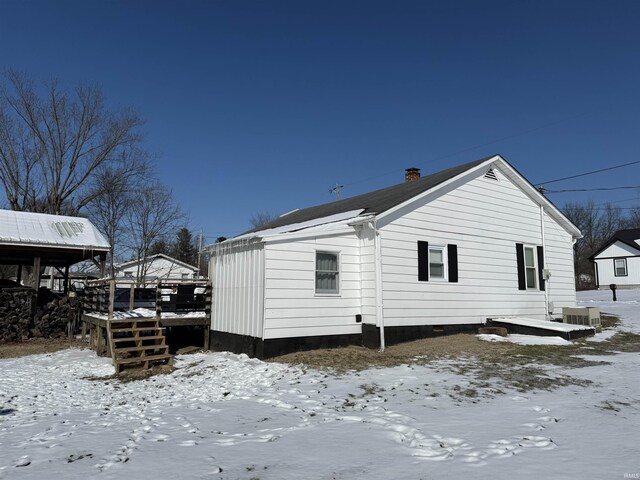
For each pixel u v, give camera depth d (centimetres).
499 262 1523
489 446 444
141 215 3231
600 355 1039
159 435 525
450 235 1393
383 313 1195
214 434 523
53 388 874
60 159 3116
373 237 1223
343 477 378
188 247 5031
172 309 1421
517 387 729
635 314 1870
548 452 425
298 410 625
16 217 1873
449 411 590
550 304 1650
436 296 1330
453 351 1096
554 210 1719
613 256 4128
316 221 1544
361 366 937
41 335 1672
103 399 770
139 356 1082
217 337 1257
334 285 1207
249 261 1133
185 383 874
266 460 427
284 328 1081
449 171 1554
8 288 1664
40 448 486
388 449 447
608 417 548
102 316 1276
